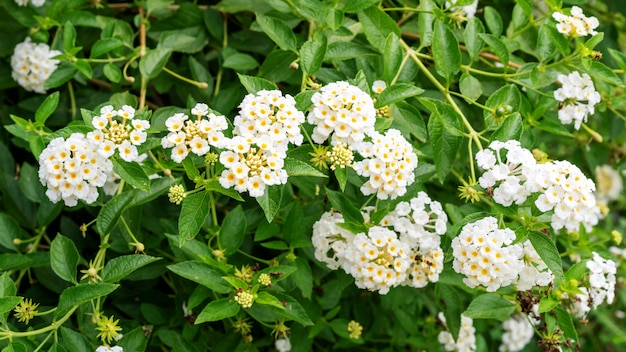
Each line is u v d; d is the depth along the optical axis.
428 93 0.58
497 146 0.48
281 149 0.46
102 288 0.46
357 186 0.53
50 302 0.57
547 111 0.59
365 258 0.49
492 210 0.51
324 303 0.59
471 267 0.47
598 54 0.53
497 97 0.53
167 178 0.51
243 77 0.48
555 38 0.53
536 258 0.49
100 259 0.50
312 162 0.48
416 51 0.55
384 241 0.49
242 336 0.56
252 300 0.48
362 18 0.54
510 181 0.47
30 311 0.48
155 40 0.60
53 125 0.60
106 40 0.55
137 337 0.50
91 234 0.60
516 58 0.59
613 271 0.51
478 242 0.47
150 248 0.56
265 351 0.62
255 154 0.46
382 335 0.66
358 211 0.50
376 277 0.49
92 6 0.60
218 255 0.51
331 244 0.51
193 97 0.59
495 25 0.57
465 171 0.60
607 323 0.95
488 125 0.52
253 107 0.46
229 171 0.45
